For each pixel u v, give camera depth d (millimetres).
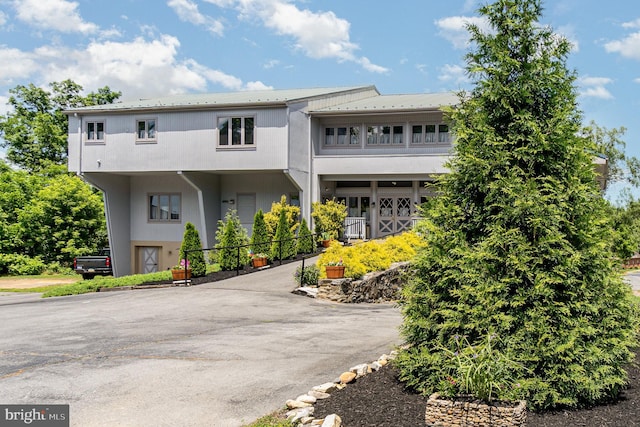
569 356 5270
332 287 14555
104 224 33750
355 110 25562
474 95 6379
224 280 18453
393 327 10695
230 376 7164
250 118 24609
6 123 40312
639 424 4938
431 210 6266
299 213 25656
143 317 11953
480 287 5574
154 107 25328
